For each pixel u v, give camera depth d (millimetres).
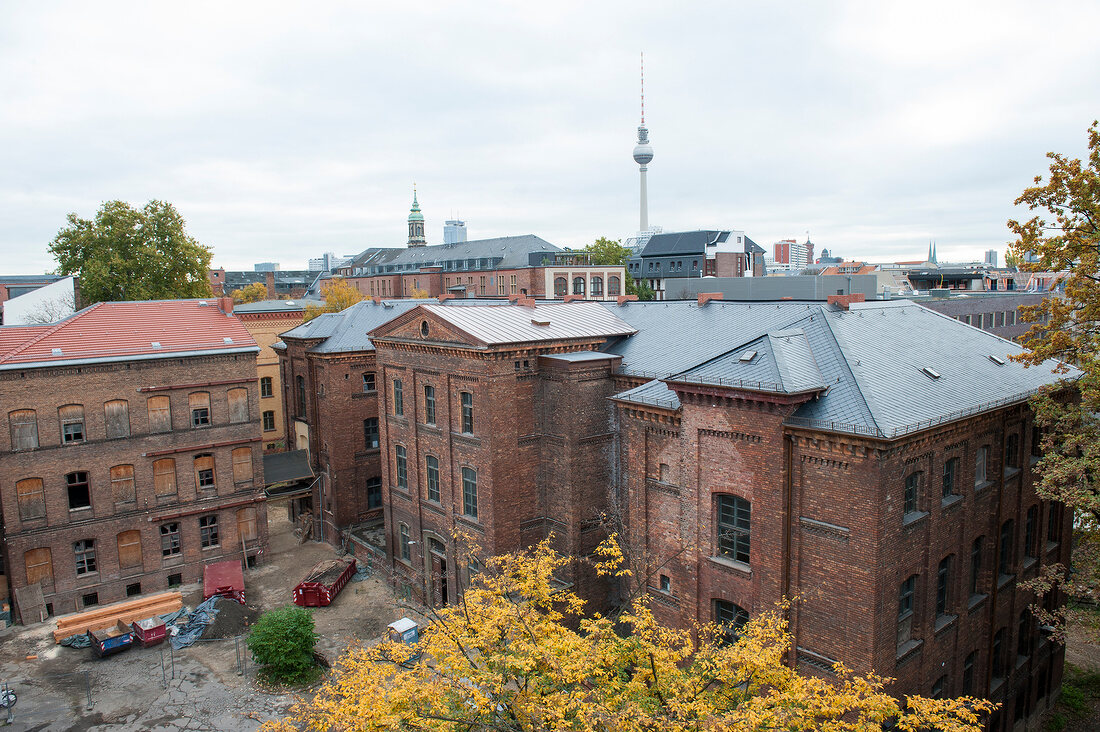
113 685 28609
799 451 21578
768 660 16297
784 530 21969
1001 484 25141
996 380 25844
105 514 35938
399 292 123375
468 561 30906
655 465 27062
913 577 21984
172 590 37719
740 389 22266
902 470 20469
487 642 17453
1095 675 32031
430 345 32375
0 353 33875
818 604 21547
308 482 46000
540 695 16062
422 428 34656
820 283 59875
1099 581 24141
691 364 28453
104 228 62062
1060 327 23938
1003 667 27047
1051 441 24500
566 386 30203
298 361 47188
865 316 27609
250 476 40625
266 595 37125
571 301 42281
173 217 64625
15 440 33562
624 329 33906
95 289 59469
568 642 17266
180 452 38031
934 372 24406
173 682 28797
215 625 32781
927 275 95188
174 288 65062
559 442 30875
